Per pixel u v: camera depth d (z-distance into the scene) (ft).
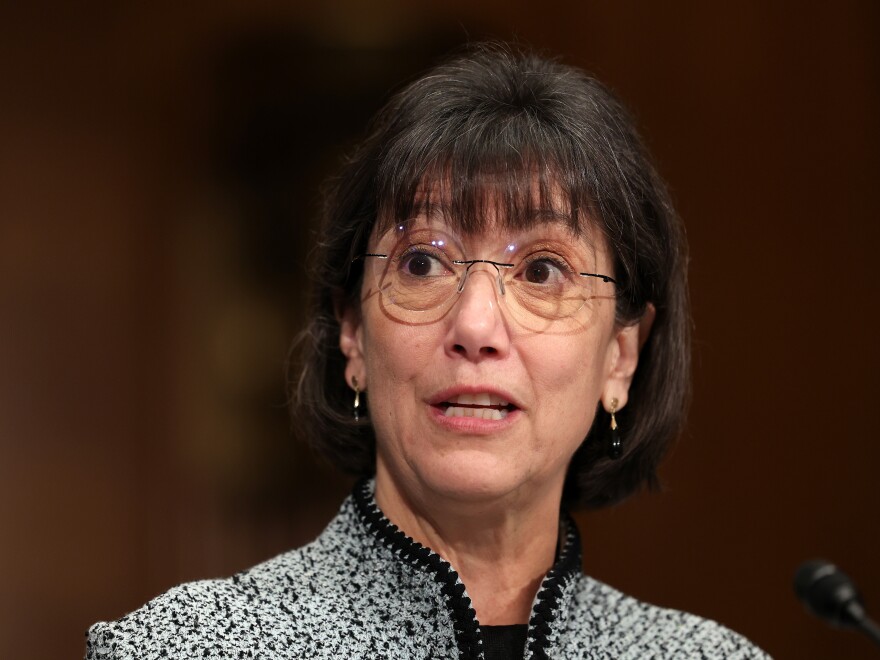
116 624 24.41
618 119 28.07
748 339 60.23
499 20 60.39
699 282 60.18
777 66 61.11
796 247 60.64
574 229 26.23
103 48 59.41
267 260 59.47
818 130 60.95
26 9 58.90
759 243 60.59
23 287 57.52
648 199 28.02
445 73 27.73
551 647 26.17
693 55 61.11
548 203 25.99
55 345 57.57
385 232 26.58
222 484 58.23
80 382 57.67
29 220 57.98
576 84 27.94
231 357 58.85
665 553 59.47
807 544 59.47
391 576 26.17
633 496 30.89
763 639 58.95
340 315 28.68
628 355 28.84
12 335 57.26
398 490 26.99
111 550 57.16
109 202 58.75
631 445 29.50
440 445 25.39
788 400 60.08
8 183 57.88
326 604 25.73
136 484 57.62
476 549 26.76
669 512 59.52
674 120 60.80
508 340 25.49
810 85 61.05
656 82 60.90
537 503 26.81
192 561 57.77
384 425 26.23
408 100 27.30
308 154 59.93
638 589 59.21
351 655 25.07
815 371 60.23
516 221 25.80
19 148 58.18
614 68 60.70
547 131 26.50
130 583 57.21
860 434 59.88
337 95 60.08
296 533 58.29
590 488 30.07
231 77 60.13
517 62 28.22
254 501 58.23
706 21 61.21
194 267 59.16
